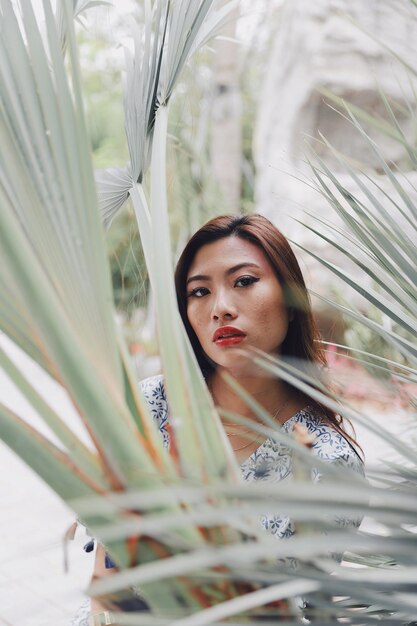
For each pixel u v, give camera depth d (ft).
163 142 2.78
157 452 1.92
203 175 8.00
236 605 1.36
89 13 3.83
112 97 16.98
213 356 3.61
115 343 1.99
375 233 2.79
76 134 1.96
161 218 2.43
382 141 12.19
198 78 14.47
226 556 1.33
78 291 1.95
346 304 3.51
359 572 1.47
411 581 1.40
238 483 1.94
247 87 22.02
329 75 18.06
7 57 1.98
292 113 19.06
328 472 1.66
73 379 1.86
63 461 1.85
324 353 3.68
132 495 1.45
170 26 3.12
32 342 1.94
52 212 1.94
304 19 19.10
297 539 1.36
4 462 14.51
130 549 1.78
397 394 2.57
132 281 4.09
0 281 1.91
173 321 2.21
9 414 1.87
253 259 3.55
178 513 1.78
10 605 7.98
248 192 20.97
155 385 4.21
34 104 1.96
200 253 3.62
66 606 7.41
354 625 1.64
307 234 12.90
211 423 2.02
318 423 3.59
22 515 11.52
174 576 1.76
